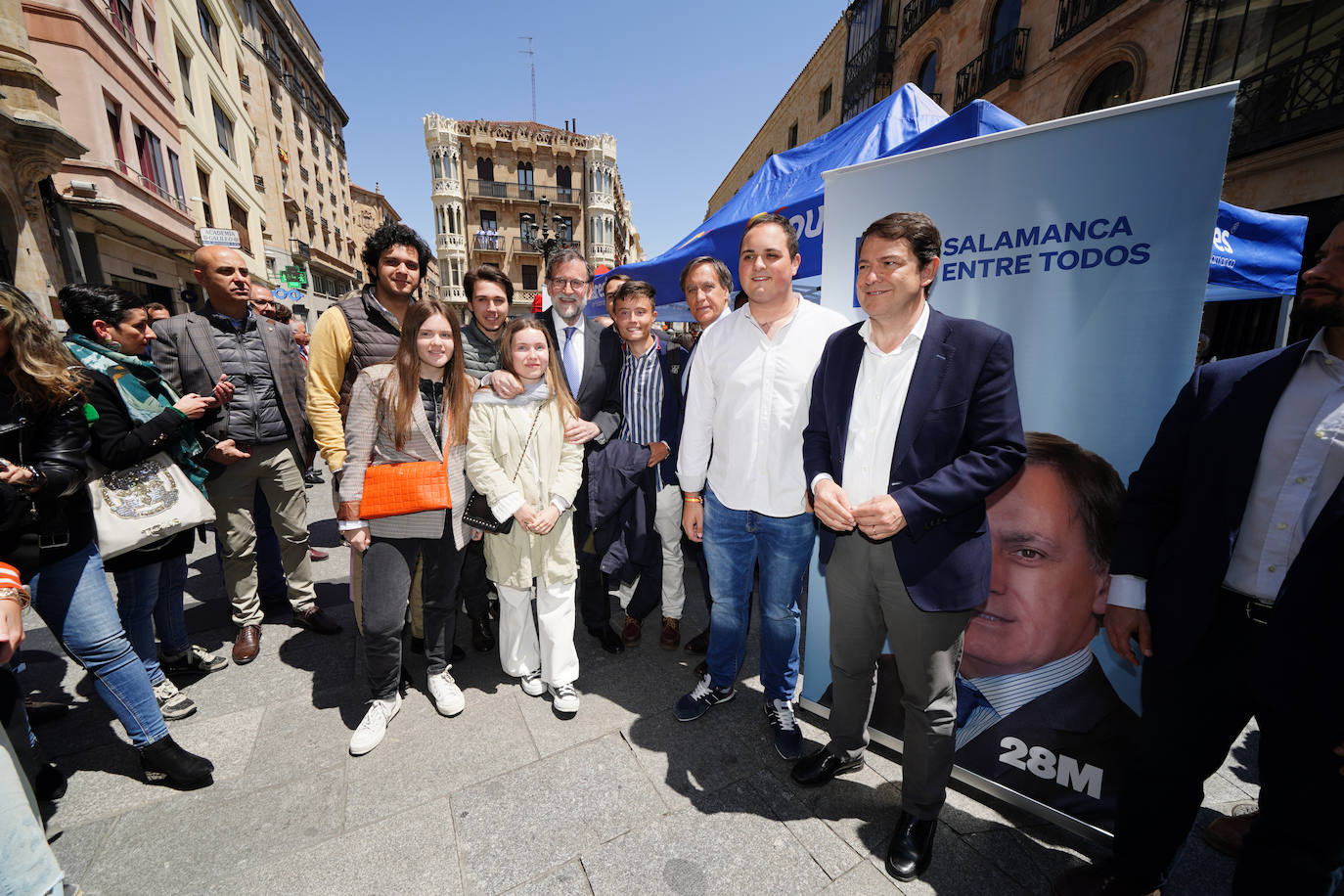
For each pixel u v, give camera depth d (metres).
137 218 10.04
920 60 11.34
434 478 2.04
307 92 27.56
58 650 2.71
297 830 1.65
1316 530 1.02
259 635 2.72
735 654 2.18
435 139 29.83
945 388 1.38
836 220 1.96
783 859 1.57
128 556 2.03
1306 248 5.67
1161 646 1.25
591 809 1.74
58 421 1.52
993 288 1.64
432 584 2.19
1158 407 1.42
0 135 7.14
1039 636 1.67
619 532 2.64
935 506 1.30
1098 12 7.41
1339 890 1.18
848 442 1.58
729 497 1.98
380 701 2.12
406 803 1.76
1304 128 5.48
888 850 1.56
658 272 3.58
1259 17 5.84
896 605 1.50
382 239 2.45
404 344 2.09
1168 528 1.32
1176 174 1.32
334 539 4.48
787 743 1.98
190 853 1.58
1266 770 1.16
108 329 2.05
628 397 2.74
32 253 7.79
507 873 1.52
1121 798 1.40
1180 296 1.35
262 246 18.83
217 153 15.12
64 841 1.61
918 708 1.52
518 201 31.47
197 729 2.12
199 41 14.30
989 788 1.78
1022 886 1.49
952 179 1.67
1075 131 1.44
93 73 9.20
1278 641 1.06
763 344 1.90
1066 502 1.59
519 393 2.20
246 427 2.59
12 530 1.38
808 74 16.06
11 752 1.19
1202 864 1.59
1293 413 1.11
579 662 2.67
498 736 2.09
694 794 1.80
